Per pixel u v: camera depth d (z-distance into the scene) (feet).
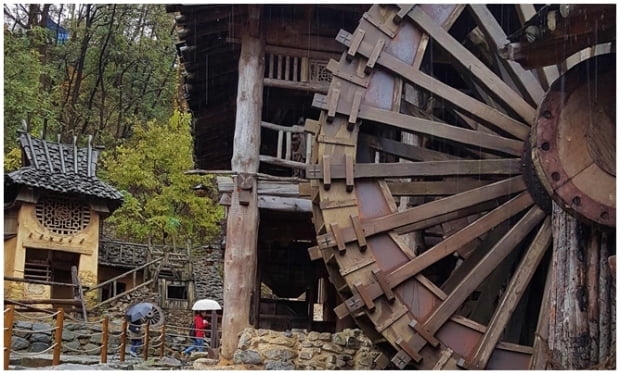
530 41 17.02
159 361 33.37
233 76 32.53
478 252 23.93
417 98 28.84
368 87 23.47
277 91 31.37
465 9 24.73
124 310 51.93
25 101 65.31
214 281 64.90
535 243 22.04
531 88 23.32
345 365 25.62
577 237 19.81
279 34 28.58
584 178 19.85
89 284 53.93
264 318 34.58
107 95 85.81
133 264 63.00
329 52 28.84
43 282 45.24
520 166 22.90
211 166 43.73
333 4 28.19
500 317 21.54
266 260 38.55
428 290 22.21
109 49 84.33
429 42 24.26
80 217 54.60
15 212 53.26
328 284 36.96
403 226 22.62
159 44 88.28
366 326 22.76
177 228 68.08
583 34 16.53
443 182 24.72
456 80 30.22
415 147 25.08
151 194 70.03
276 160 27.81
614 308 18.93
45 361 30.42
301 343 25.91
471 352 21.59
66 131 80.12
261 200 27.61
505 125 23.09
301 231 33.40
